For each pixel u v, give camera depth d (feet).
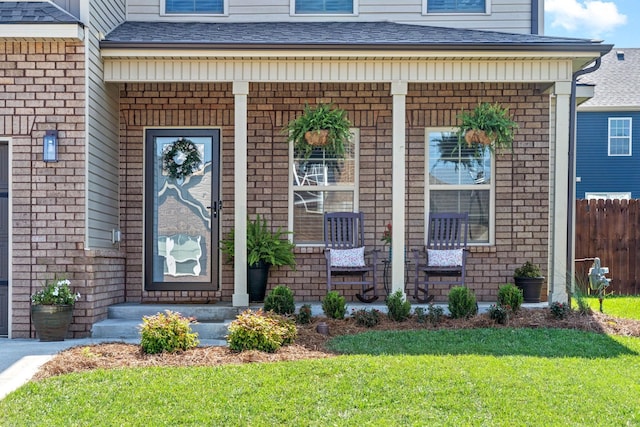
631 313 28.02
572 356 18.71
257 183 28.37
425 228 28.55
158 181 27.96
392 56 24.54
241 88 24.94
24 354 19.51
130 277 27.76
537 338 20.84
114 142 27.02
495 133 26.30
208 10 30.50
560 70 25.07
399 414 13.52
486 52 24.32
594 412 13.66
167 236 27.96
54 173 22.91
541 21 30.09
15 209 22.90
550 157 30.09
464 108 28.50
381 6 30.53
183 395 14.69
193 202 27.99
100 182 24.81
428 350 19.25
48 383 15.61
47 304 21.85
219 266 28.04
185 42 24.02
